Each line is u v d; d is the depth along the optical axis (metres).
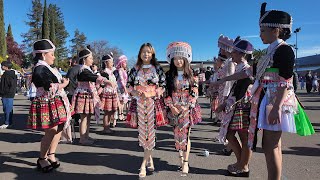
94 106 6.77
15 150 6.22
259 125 3.23
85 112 6.66
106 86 7.80
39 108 4.69
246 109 4.39
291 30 3.34
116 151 6.21
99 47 56.22
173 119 4.71
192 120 4.70
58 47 68.62
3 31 37.00
